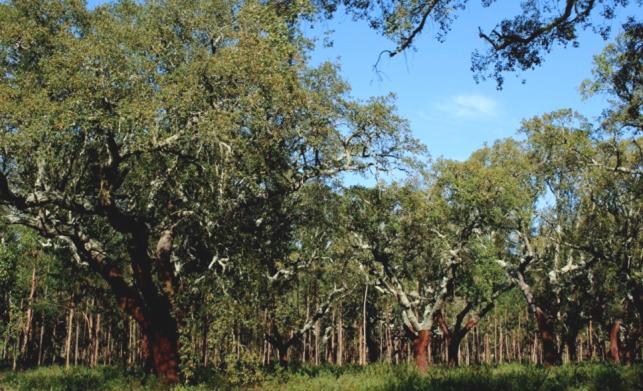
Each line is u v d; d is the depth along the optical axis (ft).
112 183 59.47
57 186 59.11
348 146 75.51
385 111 73.82
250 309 67.87
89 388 66.03
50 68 50.88
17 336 143.84
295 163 73.92
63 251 86.33
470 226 101.91
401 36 30.83
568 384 55.93
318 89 70.90
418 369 90.17
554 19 33.12
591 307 124.06
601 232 105.91
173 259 71.92
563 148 97.66
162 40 59.47
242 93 57.62
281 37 30.94
